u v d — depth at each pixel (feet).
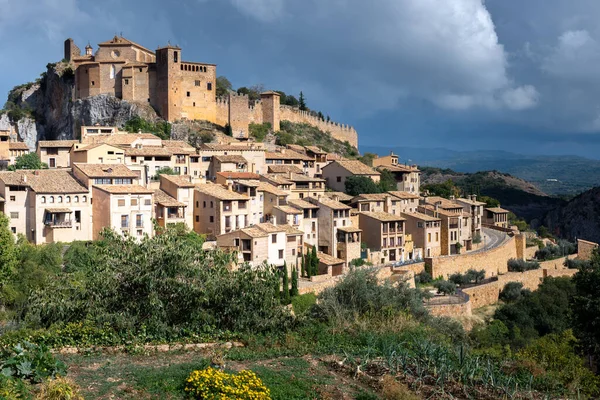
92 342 162.40
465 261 432.25
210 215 388.57
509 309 362.33
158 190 395.55
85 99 634.43
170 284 176.76
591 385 158.92
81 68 647.15
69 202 353.92
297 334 174.19
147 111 615.57
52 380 116.88
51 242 343.67
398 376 139.23
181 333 173.17
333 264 377.91
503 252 481.87
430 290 371.15
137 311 174.50
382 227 438.40
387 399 127.24
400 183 613.11
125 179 377.30
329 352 158.10
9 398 103.45
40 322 185.16
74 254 307.17
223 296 181.27
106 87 636.07
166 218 374.02
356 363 146.72
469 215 525.75
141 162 458.50
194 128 614.34
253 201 407.03
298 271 365.20
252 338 169.48
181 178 411.95
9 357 120.57
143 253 180.34
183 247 186.60
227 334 173.68
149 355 154.51
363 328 176.96
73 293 187.83
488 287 391.45
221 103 651.66
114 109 621.72
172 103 618.44
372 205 469.16
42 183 352.28
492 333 308.19
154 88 628.69
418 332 176.96
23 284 271.08
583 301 228.43
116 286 177.37
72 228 352.28
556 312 368.89
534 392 142.92
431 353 148.25
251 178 457.27
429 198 552.00
